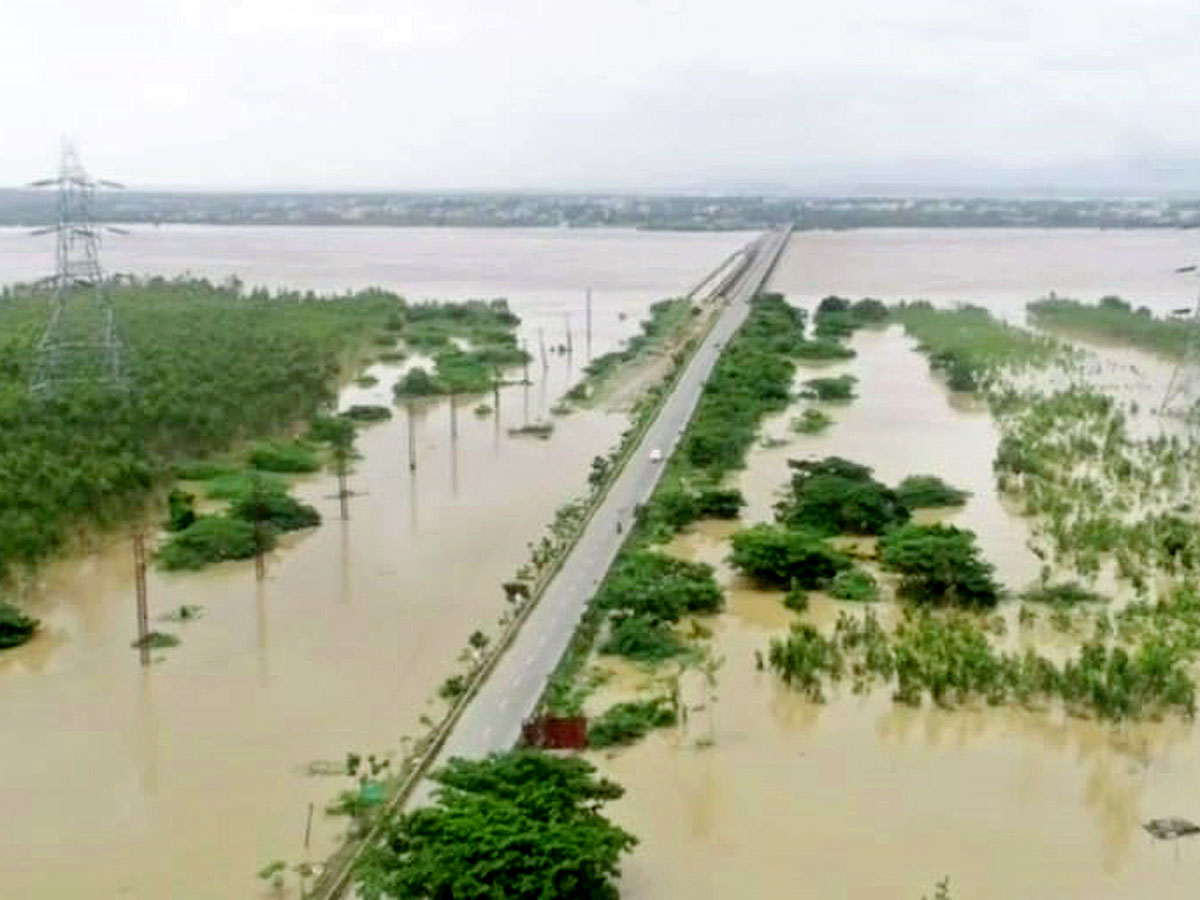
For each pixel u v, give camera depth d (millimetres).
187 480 154375
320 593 118750
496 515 143750
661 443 173625
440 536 136000
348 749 87125
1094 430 180250
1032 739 89875
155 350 196125
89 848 75375
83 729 91000
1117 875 72250
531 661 99688
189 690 97500
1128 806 80375
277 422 177750
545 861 64062
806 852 74312
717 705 94500
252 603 116375
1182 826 77438
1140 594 115625
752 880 71312
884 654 99250
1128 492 149125
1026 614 109688
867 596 115750
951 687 95250
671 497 139875
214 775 83875
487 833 65500
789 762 85875
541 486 156750
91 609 115812
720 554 128375
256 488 140750
